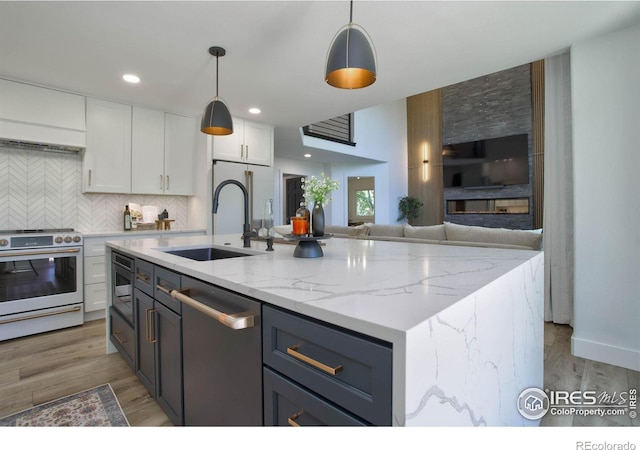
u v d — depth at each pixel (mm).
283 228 3746
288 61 2635
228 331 1077
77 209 3520
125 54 2498
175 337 1440
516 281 1244
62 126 3127
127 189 3551
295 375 822
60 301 2932
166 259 1518
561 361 2297
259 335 936
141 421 1612
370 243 2215
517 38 2309
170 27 2146
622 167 2238
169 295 1477
